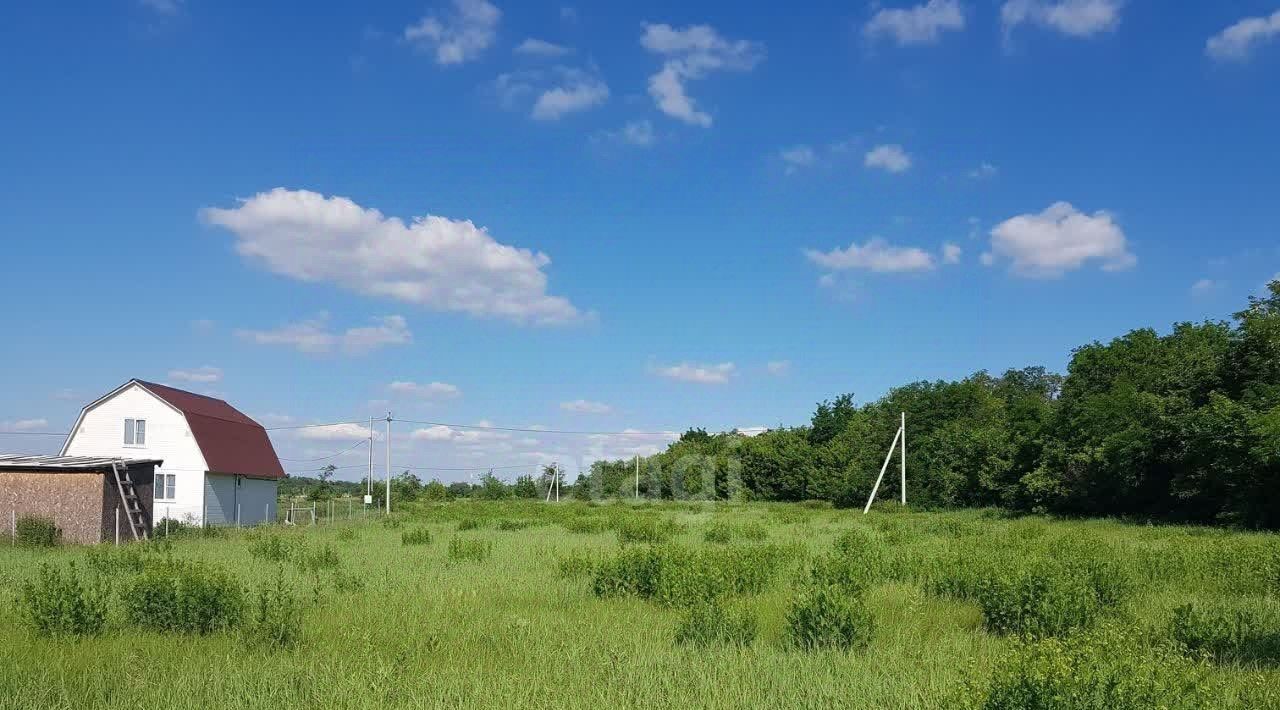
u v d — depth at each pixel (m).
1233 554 16.84
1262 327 40.59
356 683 7.91
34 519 28.83
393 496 83.00
